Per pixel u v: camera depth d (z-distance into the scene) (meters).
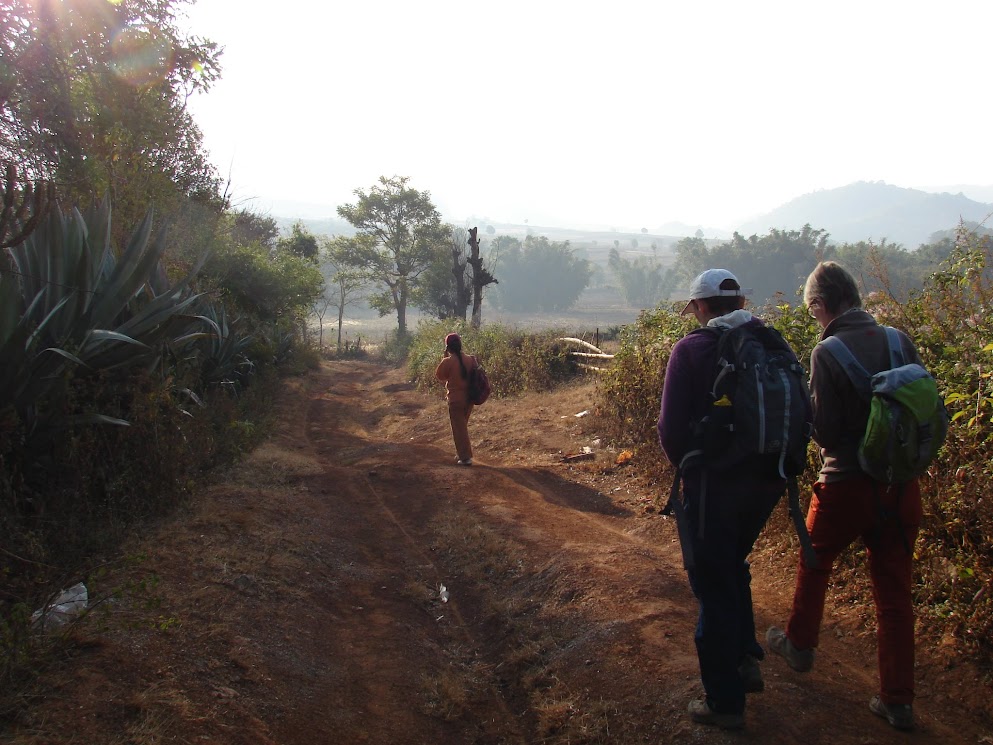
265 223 34.69
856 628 3.58
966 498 3.50
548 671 3.44
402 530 5.52
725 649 2.70
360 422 12.54
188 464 5.42
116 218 9.45
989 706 2.89
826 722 2.82
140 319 5.43
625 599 3.89
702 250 123.00
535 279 139.12
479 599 4.32
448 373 7.75
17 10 7.35
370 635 3.76
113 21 9.59
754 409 2.59
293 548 4.59
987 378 3.85
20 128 7.79
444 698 3.28
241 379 12.49
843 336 2.88
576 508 5.99
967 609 3.27
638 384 7.89
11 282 4.38
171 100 11.66
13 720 2.46
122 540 4.24
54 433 4.61
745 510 2.69
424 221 57.91
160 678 2.87
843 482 2.84
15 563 3.60
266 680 3.10
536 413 10.30
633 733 2.87
